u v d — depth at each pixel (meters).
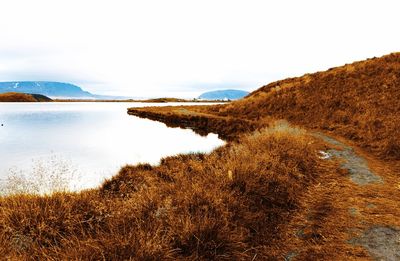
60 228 4.93
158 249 3.66
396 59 26.64
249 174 6.38
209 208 4.98
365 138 14.22
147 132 28.73
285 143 9.91
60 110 81.94
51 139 24.66
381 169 9.09
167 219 4.63
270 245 4.51
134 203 5.39
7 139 24.70
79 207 5.70
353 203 6.13
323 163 9.80
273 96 32.34
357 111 20.09
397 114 16.89
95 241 3.95
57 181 8.30
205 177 6.80
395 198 6.40
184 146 19.53
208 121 30.44
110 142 22.62
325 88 27.16
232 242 4.25
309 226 5.10
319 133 17.86
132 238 3.87
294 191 6.63
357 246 4.35
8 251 4.04
